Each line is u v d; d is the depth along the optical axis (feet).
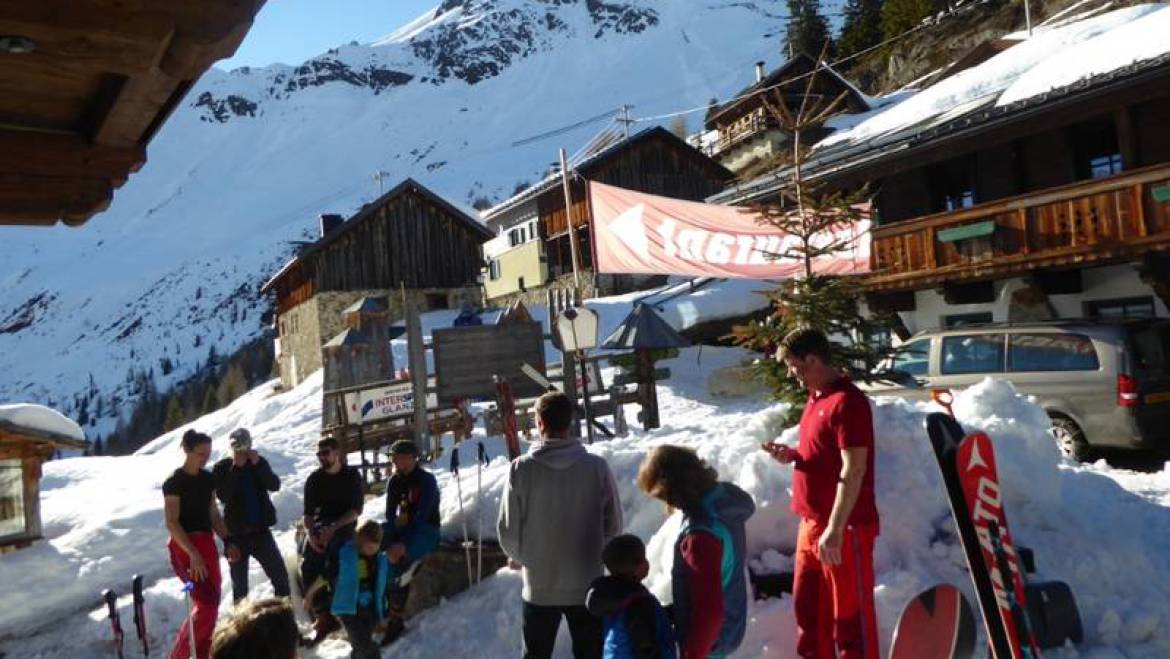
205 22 9.43
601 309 84.33
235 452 21.40
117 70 10.05
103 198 15.53
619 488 19.74
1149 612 14.37
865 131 86.74
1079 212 44.04
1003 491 17.26
